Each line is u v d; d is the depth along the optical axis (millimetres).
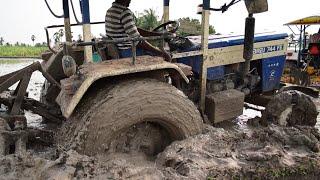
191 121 3906
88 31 3838
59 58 4871
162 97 3676
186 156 3666
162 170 3451
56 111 4801
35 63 4391
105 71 3461
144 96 3590
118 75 3775
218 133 4102
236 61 5305
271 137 4164
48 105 4926
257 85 5766
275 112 4949
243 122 5398
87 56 3934
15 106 4340
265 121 5094
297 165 3691
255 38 5488
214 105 4777
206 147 3842
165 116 3715
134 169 3334
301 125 4852
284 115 4910
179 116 3803
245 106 5734
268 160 3693
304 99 4867
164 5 5543
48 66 4938
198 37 5465
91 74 3416
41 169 3168
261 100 5762
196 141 3879
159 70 3939
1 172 3174
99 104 3475
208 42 4988
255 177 3512
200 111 4883
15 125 4137
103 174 3219
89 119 3439
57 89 4910
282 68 5906
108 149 3541
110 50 4234
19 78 4328
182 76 3891
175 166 3562
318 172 3709
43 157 3574
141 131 3799
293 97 4883
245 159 3715
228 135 4102
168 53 4297
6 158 3303
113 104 3473
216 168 3500
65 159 3254
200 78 4879
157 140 3928
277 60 5809
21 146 3680
